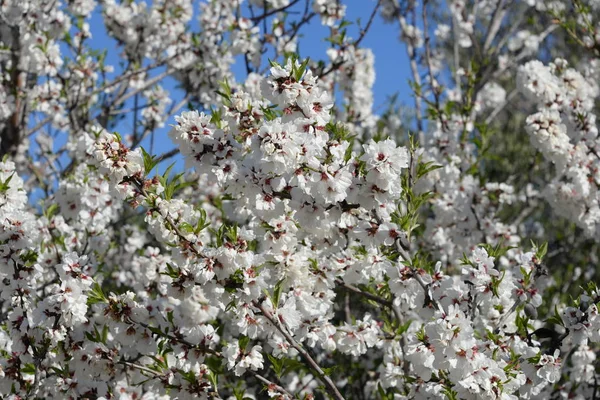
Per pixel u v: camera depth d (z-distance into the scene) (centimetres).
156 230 423
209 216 779
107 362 462
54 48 809
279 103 404
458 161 764
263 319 443
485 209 763
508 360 440
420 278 454
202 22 894
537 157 944
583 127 671
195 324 421
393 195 412
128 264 792
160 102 908
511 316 528
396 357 575
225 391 646
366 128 902
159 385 457
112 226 834
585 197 666
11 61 835
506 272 454
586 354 655
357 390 723
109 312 448
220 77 877
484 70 1111
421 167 478
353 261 506
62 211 690
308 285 471
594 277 1041
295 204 423
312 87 405
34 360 452
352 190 411
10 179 479
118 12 921
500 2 1035
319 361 674
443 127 793
